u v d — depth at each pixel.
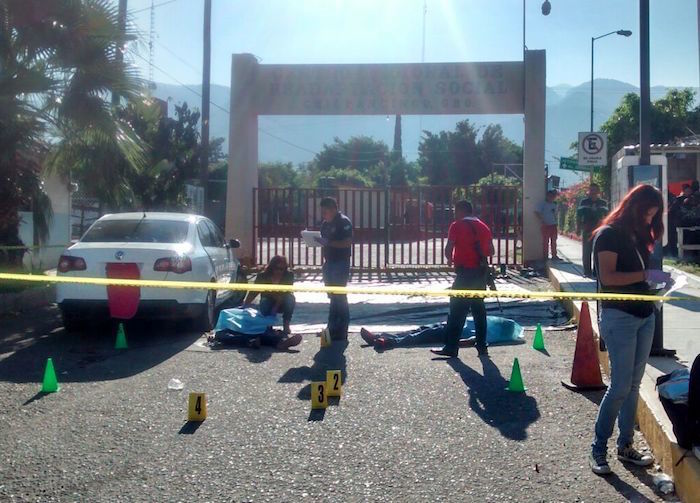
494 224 20.58
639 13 9.24
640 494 5.40
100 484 5.62
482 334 9.91
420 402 7.68
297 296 16.03
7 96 13.40
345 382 8.52
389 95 20.86
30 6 13.26
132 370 9.18
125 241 11.47
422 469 5.88
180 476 5.76
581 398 7.79
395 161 58.53
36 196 15.10
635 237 5.77
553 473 5.79
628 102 37.12
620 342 5.71
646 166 8.78
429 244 29.61
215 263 12.34
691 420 5.18
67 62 13.78
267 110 21.19
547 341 10.82
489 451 6.26
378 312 13.97
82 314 11.02
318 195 26.05
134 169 16.31
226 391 8.17
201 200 22.58
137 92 14.63
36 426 6.97
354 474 5.78
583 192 33.03
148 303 10.84
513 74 20.58
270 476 5.75
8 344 10.78
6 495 5.42
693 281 14.56
